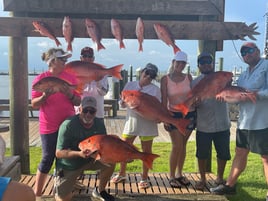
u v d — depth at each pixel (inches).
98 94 152.9
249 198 156.9
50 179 167.2
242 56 141.5
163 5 163.2
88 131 126.8
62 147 125.0
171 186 159.8
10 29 156.2
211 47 171.0
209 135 150.5
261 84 136.5
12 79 170.4
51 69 135.6
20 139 174.1
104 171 135.6
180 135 152.5
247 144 143.3
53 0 160.2
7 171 107.1
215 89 132.9
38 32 156.9
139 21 148.0
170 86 149.4
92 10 161.6
